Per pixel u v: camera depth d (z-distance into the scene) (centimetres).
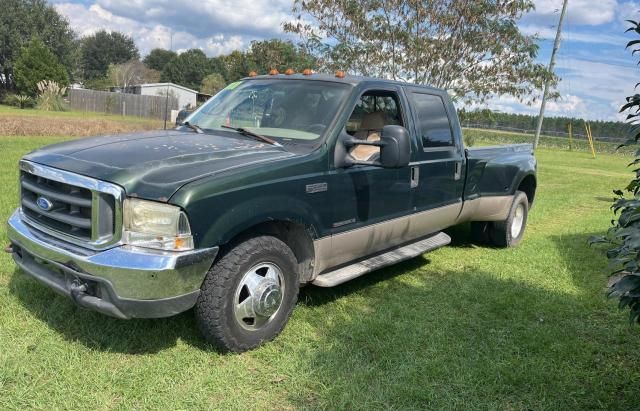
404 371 386
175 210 348
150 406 332
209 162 393
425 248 591
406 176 538
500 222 743
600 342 460
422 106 586
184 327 429
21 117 2872
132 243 351
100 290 352
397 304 513
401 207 539
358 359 400
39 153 414
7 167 1116
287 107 493
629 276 304
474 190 674
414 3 1264
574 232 886
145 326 425
